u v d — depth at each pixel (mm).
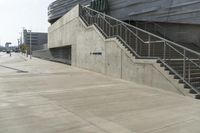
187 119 5660
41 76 14422
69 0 42062
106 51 15289
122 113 6102
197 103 7445
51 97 7977
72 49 23375
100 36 16156
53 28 34312
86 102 7293
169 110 6492
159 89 10000
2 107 6480
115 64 14062
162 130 4875
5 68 20578
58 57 33250
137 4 23828
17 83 11250
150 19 22219
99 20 17328
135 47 13430
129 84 11344
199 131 4852
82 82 11898
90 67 18250
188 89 8688
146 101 7609
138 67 11648
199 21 17734
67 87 10234
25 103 7004
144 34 16031
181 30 20312
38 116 5676
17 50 127562
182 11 19016
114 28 15656
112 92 9148
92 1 30391
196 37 19047
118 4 26641
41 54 48031
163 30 22000
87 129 4844
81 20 20312
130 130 4844
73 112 6102
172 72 9781
